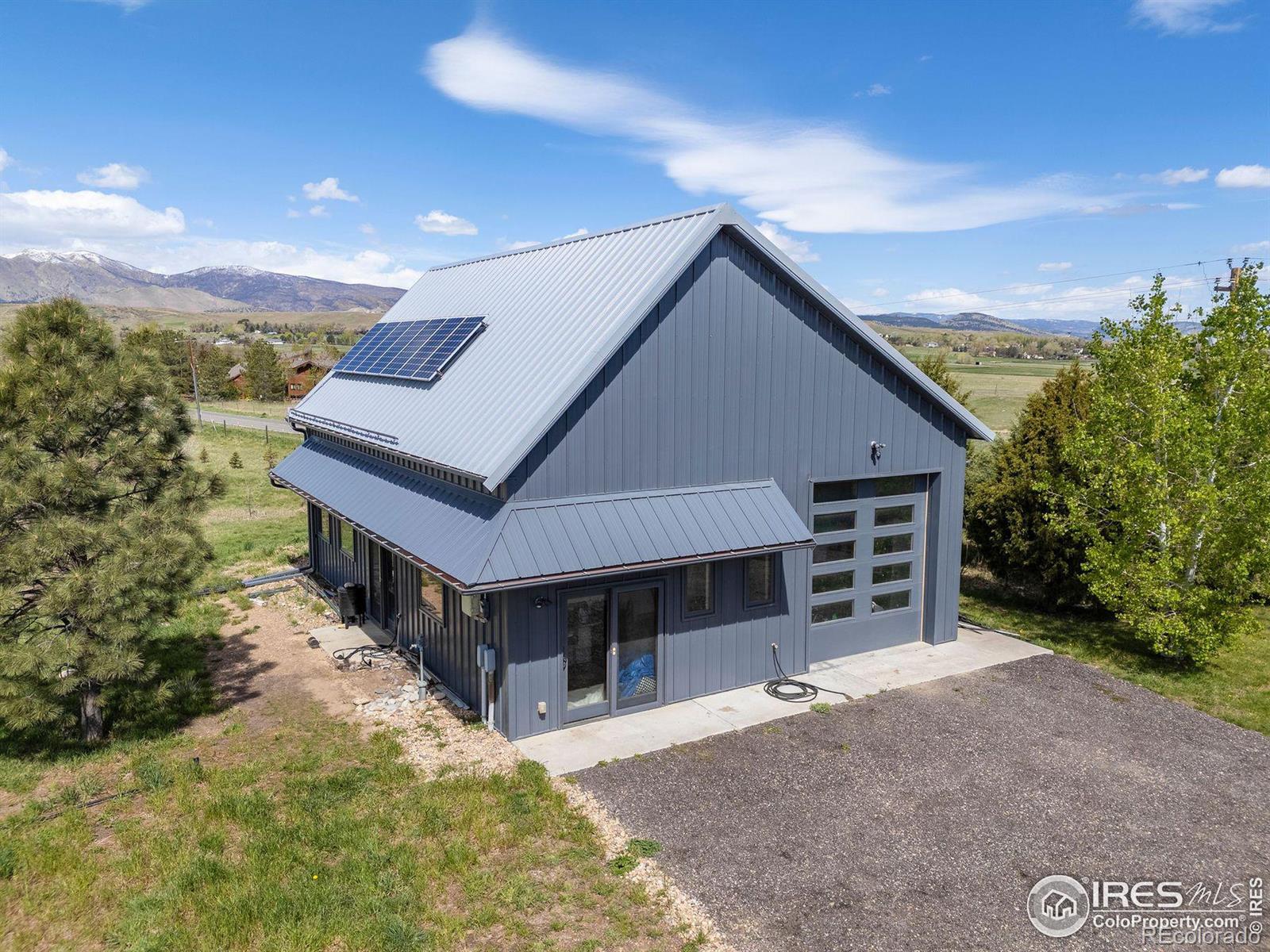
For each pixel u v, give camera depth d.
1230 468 13.44
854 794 9.52
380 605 15.73
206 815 8.85
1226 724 11.62
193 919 7.19
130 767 10.17
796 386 13.19
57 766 10.23
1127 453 14.08
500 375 12.70
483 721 11.35
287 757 10.39
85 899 7.47
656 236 12.79
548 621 10.93
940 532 14.97
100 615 9.61
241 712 11.85
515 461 10.34
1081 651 14.68
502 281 16.58
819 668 13.77
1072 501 14.67
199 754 10.48
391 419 14.45
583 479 11.24
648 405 11.72
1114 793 9.62
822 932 7.17
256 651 14.57
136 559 9.91
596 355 10.88
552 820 8.83
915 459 14.59
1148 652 14.63
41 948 6.87
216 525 25.86
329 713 11.81
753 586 12.90
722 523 11.99
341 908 7.32
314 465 17.53
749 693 12.67
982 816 9.07
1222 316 14.12
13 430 9.95
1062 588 16.58
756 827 8.79
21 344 10.37
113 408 10.52
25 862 8.02
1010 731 11.26
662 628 11.92
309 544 20.23
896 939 7.09
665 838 8.57
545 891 7.64
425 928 7.11
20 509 9.66
